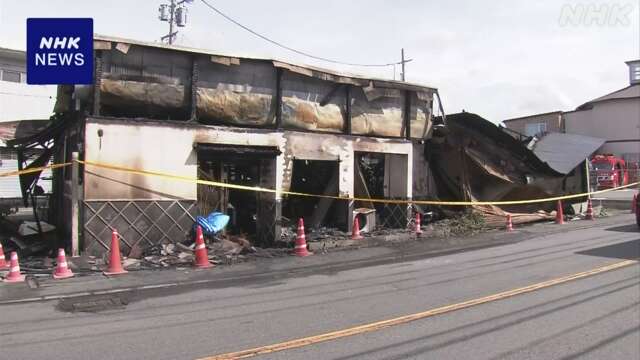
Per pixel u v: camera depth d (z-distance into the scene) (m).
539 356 5.23
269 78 13.44
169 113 12.51
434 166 18.22
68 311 7.30
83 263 10.48
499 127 17.31
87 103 11.69
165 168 11.97
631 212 22.34
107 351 5.50
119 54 11.64
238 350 5.48
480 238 14.60
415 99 16.42
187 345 5.68
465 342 5.68
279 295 8.23
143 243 11.73
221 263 10.86
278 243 13.18
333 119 14.60
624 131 44.81
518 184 18.23
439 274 9.77
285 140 13.60
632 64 50.50
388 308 7.24
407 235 14.49
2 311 7.29
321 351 5.43
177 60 12.25
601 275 9.28
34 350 5.54
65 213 13.49
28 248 12.30
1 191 25.19
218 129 12.66
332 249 12.73
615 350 5.41
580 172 20.75
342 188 14.66
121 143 11.51
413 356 5.24
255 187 13.62
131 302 7.82
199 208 13.12
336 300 7.80
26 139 15.63
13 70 27.00
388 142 15.67
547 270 9.88
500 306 7.22
